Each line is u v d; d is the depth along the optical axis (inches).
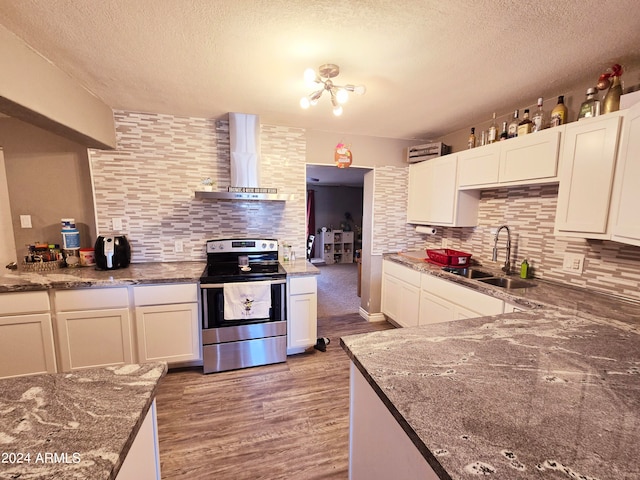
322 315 151.8
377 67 69.4
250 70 71.5
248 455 64.1
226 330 96.0
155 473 36.7
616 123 59.2
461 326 50.8
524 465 22.1
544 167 75.6
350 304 169.3
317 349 113.6
